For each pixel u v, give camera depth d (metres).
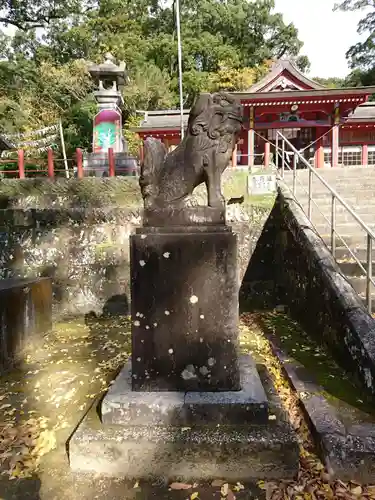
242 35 29.89
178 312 2.89
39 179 7.60
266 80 15.85
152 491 2.46
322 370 3.89
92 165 10.32
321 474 2.54
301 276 5.50
